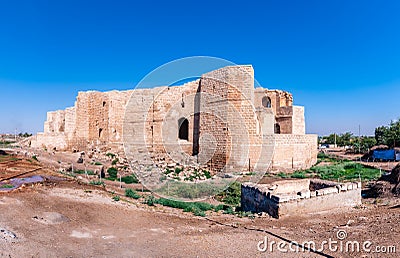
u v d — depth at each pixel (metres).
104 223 9.06
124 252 6.81
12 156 23.20
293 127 34.81
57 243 7.12
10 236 7.12
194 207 12.72
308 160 29.16
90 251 6.79
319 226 9.53
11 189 11.77
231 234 8.53
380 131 55.38
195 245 7.45
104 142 32.31
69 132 33.56
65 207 10.15
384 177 18.61
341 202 12.28
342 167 29.61
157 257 6.60
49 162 23.33
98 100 33.56
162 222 9.77
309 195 11.45
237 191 16.91
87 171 21.20
